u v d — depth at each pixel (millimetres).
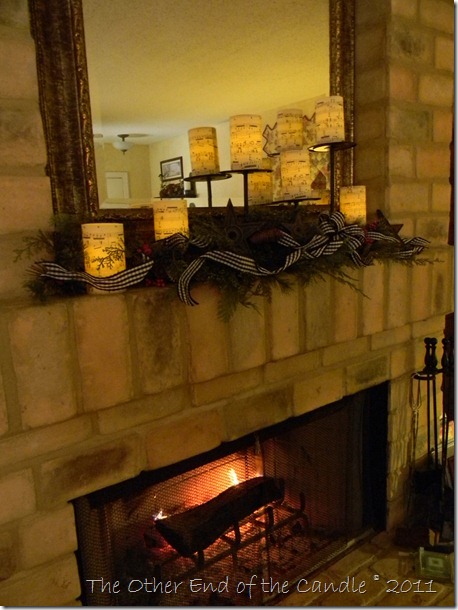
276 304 1051
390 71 1294
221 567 1224
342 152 1374
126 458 933
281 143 1274
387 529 1536
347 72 1345
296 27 1264
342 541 1461
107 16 983
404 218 1401
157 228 994
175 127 1119
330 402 1285
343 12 1312
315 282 1109
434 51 1401
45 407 792
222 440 1074
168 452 987
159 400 960
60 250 871
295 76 1283
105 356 838
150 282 918
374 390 1471
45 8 871
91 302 811
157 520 1090
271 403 1148
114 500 979
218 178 1201
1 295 820
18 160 821
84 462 881
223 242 962
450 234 1699
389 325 1320
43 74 879
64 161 923
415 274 1374
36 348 770
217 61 1162
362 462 1482
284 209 1244
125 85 1020
